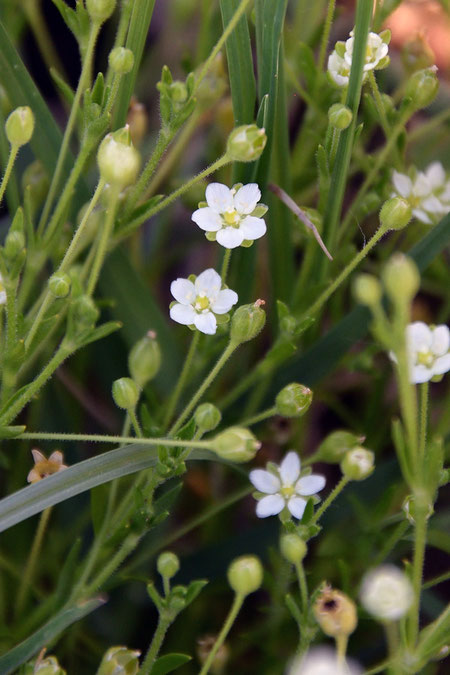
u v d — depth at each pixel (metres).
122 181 0.22
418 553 0.21
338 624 0.21
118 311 0.25
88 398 0.25
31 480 0.23
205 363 0.24
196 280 0.23
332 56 0.24
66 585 0.23
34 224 0.25
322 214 0.24
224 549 0.24
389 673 0.21
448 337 0.22
